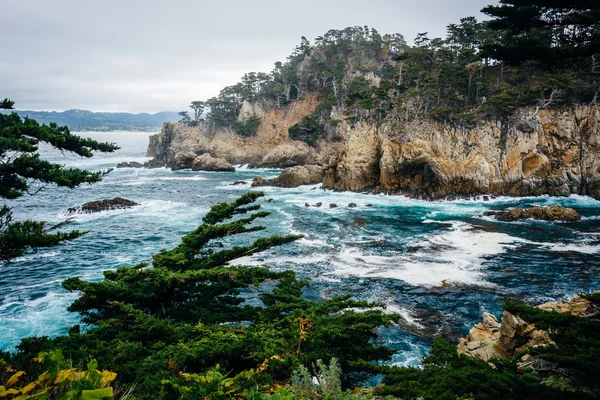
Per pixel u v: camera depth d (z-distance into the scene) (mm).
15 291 27344
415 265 31875
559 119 64438
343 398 6164
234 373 9195
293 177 80688
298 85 128000
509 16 10836
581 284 27609
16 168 11359
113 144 13844
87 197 67688
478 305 24609
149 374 7062
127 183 86312
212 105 131500
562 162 63906
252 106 130000
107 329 11164
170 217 52094
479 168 63219
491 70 88375
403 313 23594
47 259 34062
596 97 64688
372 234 42156
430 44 96375
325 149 105625
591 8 9883
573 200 60125
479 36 83688
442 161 63469
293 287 15031
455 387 7125
